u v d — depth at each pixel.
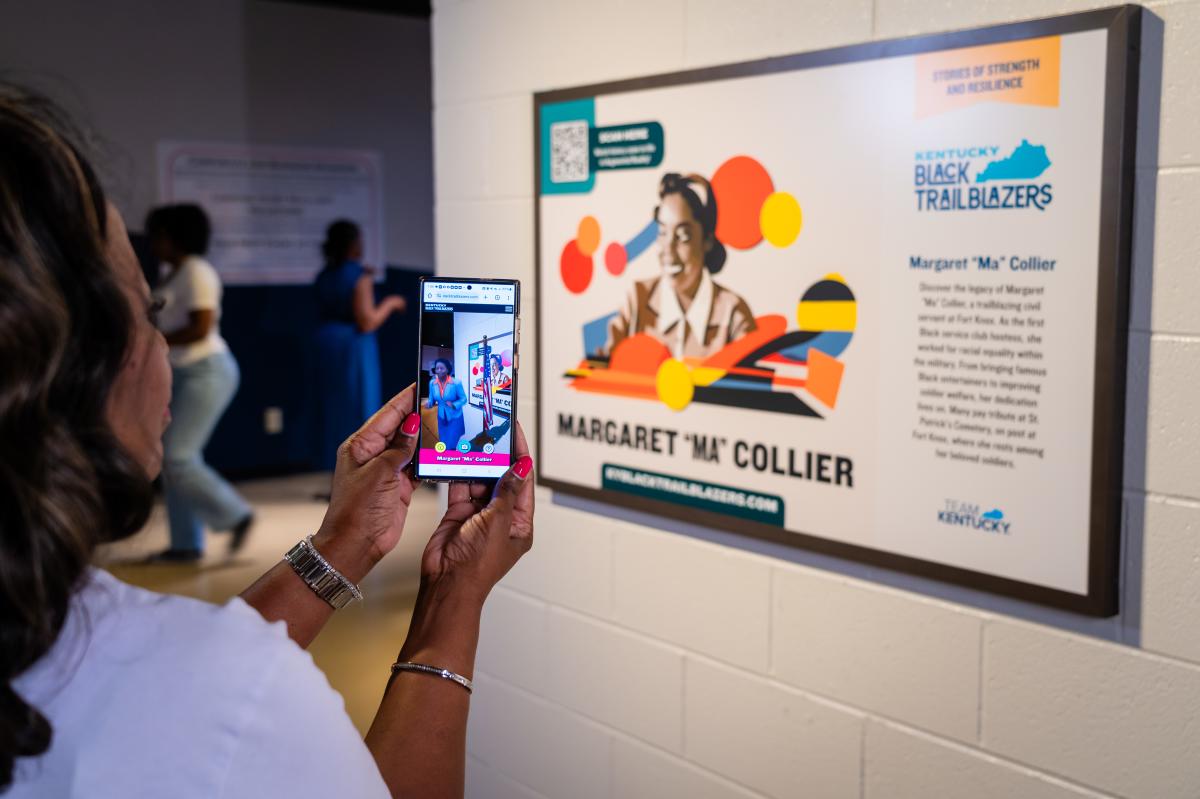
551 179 1.93
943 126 1.39
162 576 4.31
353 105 6.66
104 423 0.57
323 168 6.59
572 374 1.95
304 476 6.61
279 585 0.87
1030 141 1.30
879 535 1.52
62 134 0.58
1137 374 1.28
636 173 1.78
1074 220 1.27
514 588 2.16
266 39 6.30
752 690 1.76
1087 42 1.24
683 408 1.76
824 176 1.52
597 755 2.04
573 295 1.92
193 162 6.13
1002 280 1.35
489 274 2.12
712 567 1.80
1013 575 1.38
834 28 1.52
